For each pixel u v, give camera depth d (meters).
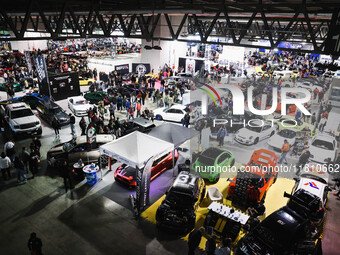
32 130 15.20
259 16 17.42
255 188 9.56
